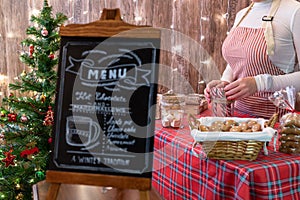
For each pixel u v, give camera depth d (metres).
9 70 3.82
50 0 3.60
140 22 3.28
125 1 3.30
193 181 1.28
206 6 2.97
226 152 1.15
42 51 2.16
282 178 1.11
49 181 1.01
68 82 1.04
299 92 1.65
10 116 2.07
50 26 2.18
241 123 1.27
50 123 2.00
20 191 2.04
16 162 2.07
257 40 1.83
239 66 1.96
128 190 1.24
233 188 1.11
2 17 3.76
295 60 1.82
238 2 2.81
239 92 1.53
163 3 3.16
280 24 1.76
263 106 1.81
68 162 1.01
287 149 1.22
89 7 3.45
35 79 2.19
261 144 1.15
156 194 1.21
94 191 1.23
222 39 2.94
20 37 3.71
